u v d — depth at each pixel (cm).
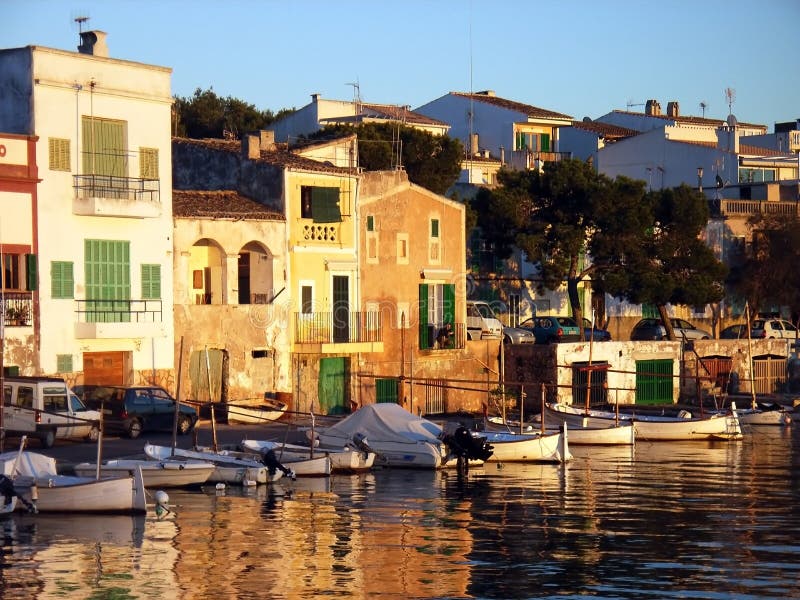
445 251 7994
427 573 3547
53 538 3884
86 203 6028
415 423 5803
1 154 5741
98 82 6138
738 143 11706
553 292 9700
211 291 6931
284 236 7031
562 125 12312
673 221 8938
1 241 5753
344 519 4328
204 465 4934
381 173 7575
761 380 9494
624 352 8550
